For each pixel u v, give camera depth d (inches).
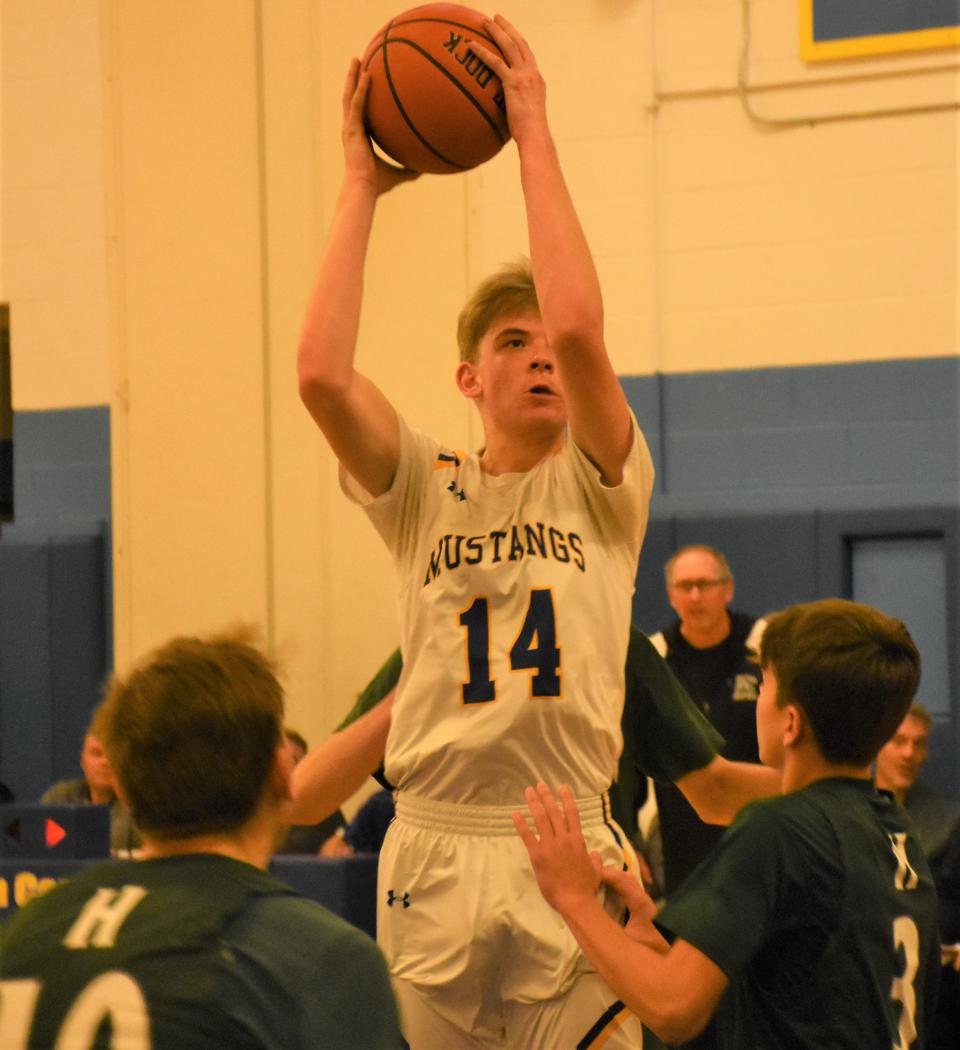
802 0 462.9
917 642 450.3
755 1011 151.7
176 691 122.3
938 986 164.4
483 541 175.0
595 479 175.5
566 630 169.9
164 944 114.7
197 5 493.4
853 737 157.1
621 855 173.8
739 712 372.8
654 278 473.7
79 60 526.3
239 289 489.1
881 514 450.0
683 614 385.7
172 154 494.3
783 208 465.7
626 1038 169.9
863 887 150.8
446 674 172.4
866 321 459.2
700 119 471.8
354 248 176.1
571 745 170.1
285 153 487.5
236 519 486.6
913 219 456.8
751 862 148.1
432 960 171.8
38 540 515.8
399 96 177.0
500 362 183.9
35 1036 112.8
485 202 478.3
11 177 530.9
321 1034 114.0
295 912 118.8
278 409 486.6
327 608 480.4
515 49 176.4
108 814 271.1
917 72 455.8
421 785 174.7
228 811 122.3
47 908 121.5
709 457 469.1
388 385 475.8
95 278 522.9
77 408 522.0
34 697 514.0
